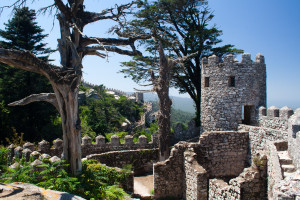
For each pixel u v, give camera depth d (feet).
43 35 104.99
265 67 67.31
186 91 105.40
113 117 140.77
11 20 100.68
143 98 229.66
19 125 93.97
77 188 29.60
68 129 34.19
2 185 18.89
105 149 74.84
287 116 49.70
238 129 63.82
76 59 34.27
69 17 34.94
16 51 29.84
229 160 59.57
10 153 59.88
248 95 64.03
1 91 95.40
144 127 148.05
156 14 79.00
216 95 66.80
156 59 86.63
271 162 32.94
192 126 84.12
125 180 47.14
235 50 88.48
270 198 31.04
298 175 19.35
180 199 52.08
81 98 141.28
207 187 45.16
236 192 36.22
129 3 37.78
